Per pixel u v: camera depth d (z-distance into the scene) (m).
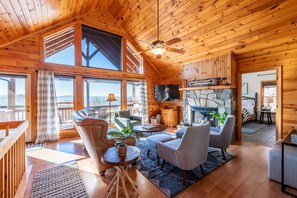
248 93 7.47
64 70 4.44
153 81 6.52
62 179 2.25
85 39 5.00
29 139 4.03
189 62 5.16
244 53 3.98
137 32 5.07
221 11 3.18
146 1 3.78
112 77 5.35
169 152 2.30
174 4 3.50
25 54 3.95
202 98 4.78
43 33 4.15
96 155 2.27
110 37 5.48
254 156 3.07
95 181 2.20
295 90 3.35
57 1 3.20
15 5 2.64
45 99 4.09
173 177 2.29
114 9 4.75
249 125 6.16
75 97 4.62
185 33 4.11
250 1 2.79
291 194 1.89
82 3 3.98
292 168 1.97
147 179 2.25
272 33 3.20
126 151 1.88
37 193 1.92
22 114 4.04
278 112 3.58
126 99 5.73
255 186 2.07
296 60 3.31
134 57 6.07
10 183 1.72
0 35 3.33
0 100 3.84
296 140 2.03
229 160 2.88
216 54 4.34
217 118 4.05
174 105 6.27
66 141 4.12
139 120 4.89
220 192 1.94
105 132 2.29
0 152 1.32
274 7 2.73
